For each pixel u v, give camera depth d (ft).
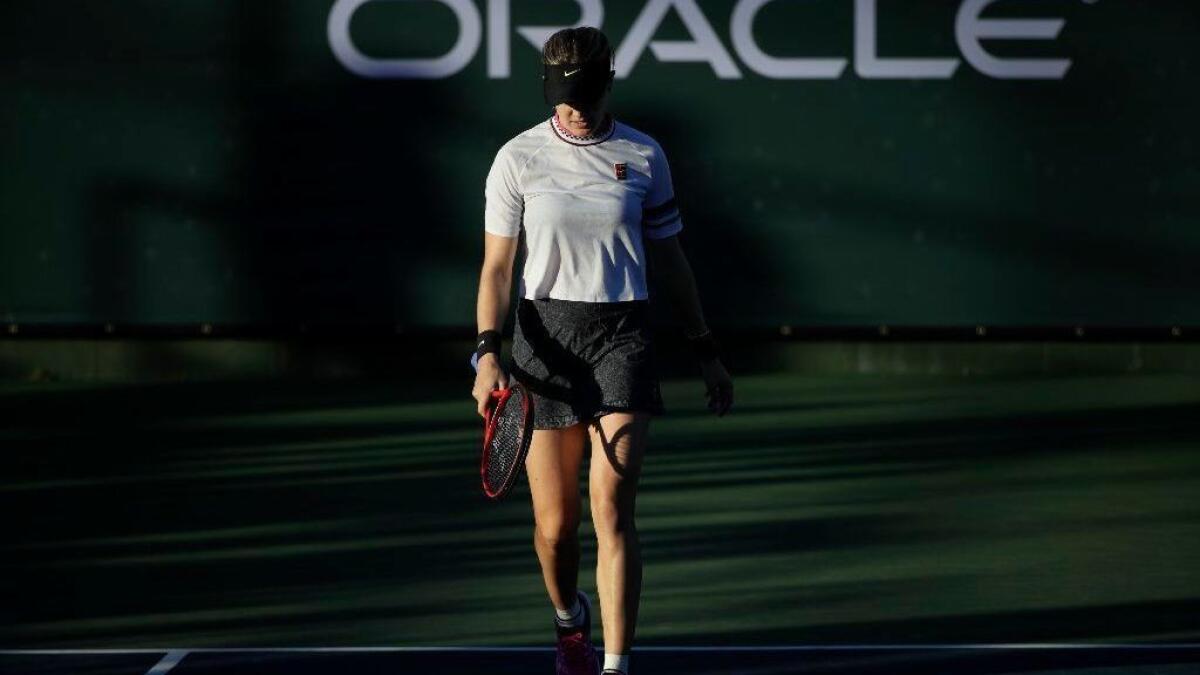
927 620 87.15
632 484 69.31
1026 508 115.55
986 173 171.12
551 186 69.56
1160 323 172.65
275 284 172.35
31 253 172.14
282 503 118.01
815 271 172.24
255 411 155.84
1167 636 83.92
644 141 70.95
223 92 170.40
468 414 154.30
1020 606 90.12
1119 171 171.01
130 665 78.69
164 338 173.47
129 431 146.20
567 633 73.20
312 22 169.89
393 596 93.09
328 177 171.22
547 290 70.08
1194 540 106.01
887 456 134.31
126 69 170.19
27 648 82.48
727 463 131.64
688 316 74.13
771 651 80.79
